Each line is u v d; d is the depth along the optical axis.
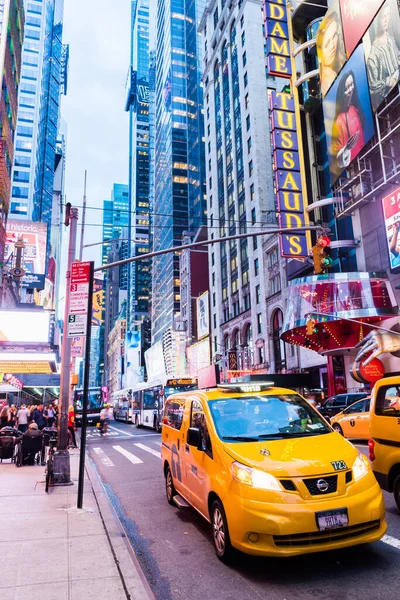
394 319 25.80
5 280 40.81
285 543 4.62
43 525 6.81
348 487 4.88
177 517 7.73
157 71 169.12
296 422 6.18
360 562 5.11
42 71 129.50
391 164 28.02
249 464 5.08
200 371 34.75
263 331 48.22
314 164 38.66
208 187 73.88
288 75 38.03
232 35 66.25
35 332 22.53
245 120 58.56
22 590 4.43
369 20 28.55
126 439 24.52
